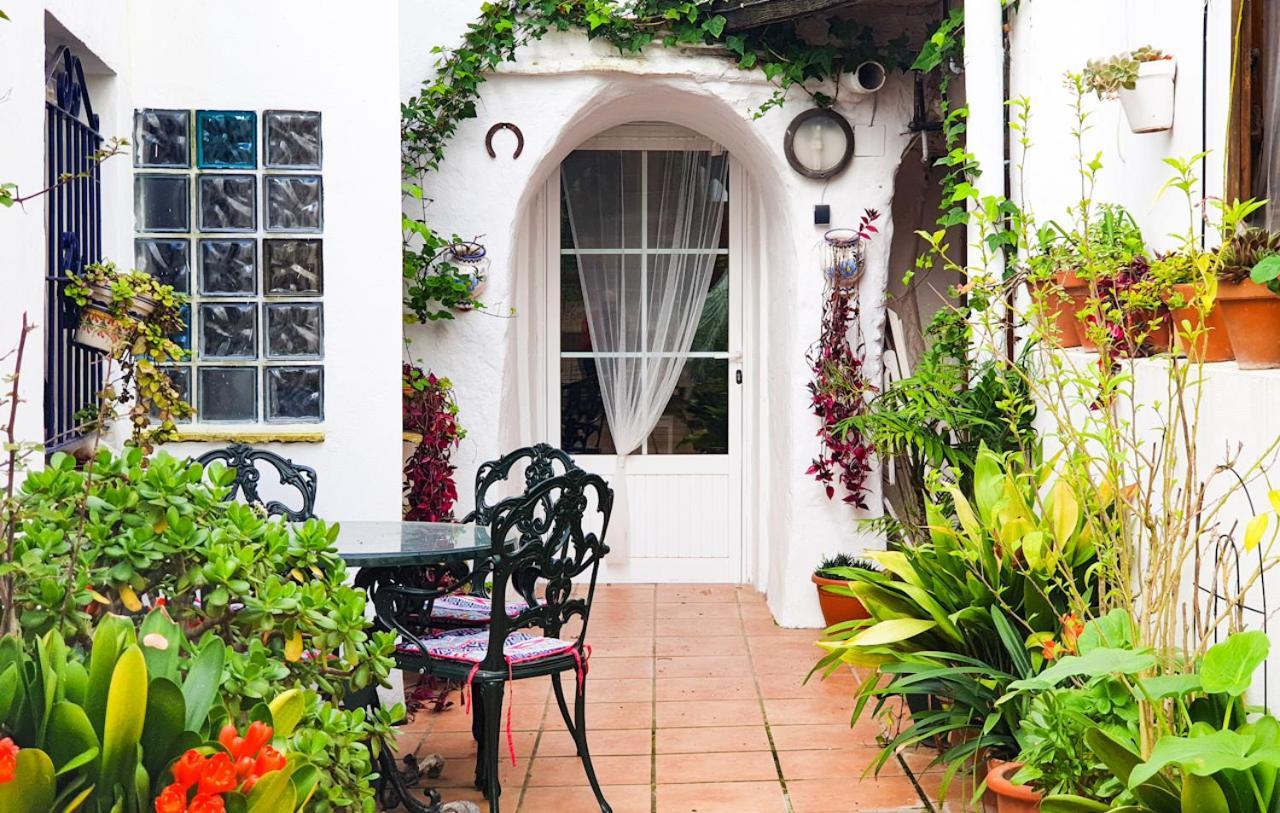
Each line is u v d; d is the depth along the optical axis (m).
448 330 6.34
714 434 7.82
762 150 6.54
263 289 5.16
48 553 2.31
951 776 3.58
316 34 5.15
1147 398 3.79
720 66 6.36
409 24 6.29
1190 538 3.44
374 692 4.00
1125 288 3.55
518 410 7.45
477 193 6.33
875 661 4.11
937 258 7.50
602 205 7.71
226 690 2.26
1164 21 4.08
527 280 7.56
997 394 5.15
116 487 2.52
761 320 7.40
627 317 7.76
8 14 3.44
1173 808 2.76
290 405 5.19
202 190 5.12
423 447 5.87
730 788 4.30
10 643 1.99
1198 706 2.98
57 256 4.28
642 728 4.99
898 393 5.78
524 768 4.54
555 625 4.14
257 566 2.52
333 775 2.47
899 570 4.25
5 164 3.42
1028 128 5.02
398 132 5.18
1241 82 3.55
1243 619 3.04
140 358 4.28
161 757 2.01
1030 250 4.93
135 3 5.07
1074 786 3.10
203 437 5.14
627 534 7.77
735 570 7.85
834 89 6.45
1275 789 2.56
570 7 6.22
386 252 5.20
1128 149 4.43
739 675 5.75
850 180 6.51
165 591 2.48
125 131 5.00
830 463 6.59
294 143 5.15
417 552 3.80
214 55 5.11
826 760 4.57
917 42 6.39
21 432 3.55
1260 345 3.03
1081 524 3.94
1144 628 3.09
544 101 6.34
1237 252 3.01
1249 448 3.03
